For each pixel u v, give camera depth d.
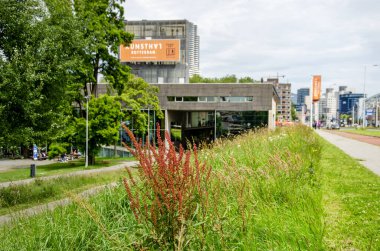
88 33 30.67
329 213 6.50
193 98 52.78
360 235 5.28
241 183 5.60
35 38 14.84
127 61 72.38
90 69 30.69
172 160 3.71
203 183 4.89
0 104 13.05
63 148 33.19
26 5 14.88
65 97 16.53
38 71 14.68
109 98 31.77
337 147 26.75
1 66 13.44
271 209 5.59
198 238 3.75
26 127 14.20
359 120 175.12
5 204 10.58
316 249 4.19
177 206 3.49
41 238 4.84
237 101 52.19
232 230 4.36
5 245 4.88
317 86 71.62
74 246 4.54
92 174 20.22
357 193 8.35
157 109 42.91
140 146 3.80
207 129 54.06
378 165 15.00
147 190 3.84
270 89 51.31
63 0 19.25
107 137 31.50
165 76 75.31
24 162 44.38
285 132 20.53
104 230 4.07
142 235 3.59
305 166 9.84
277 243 4.36
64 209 6.14
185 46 87.06
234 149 10.65
